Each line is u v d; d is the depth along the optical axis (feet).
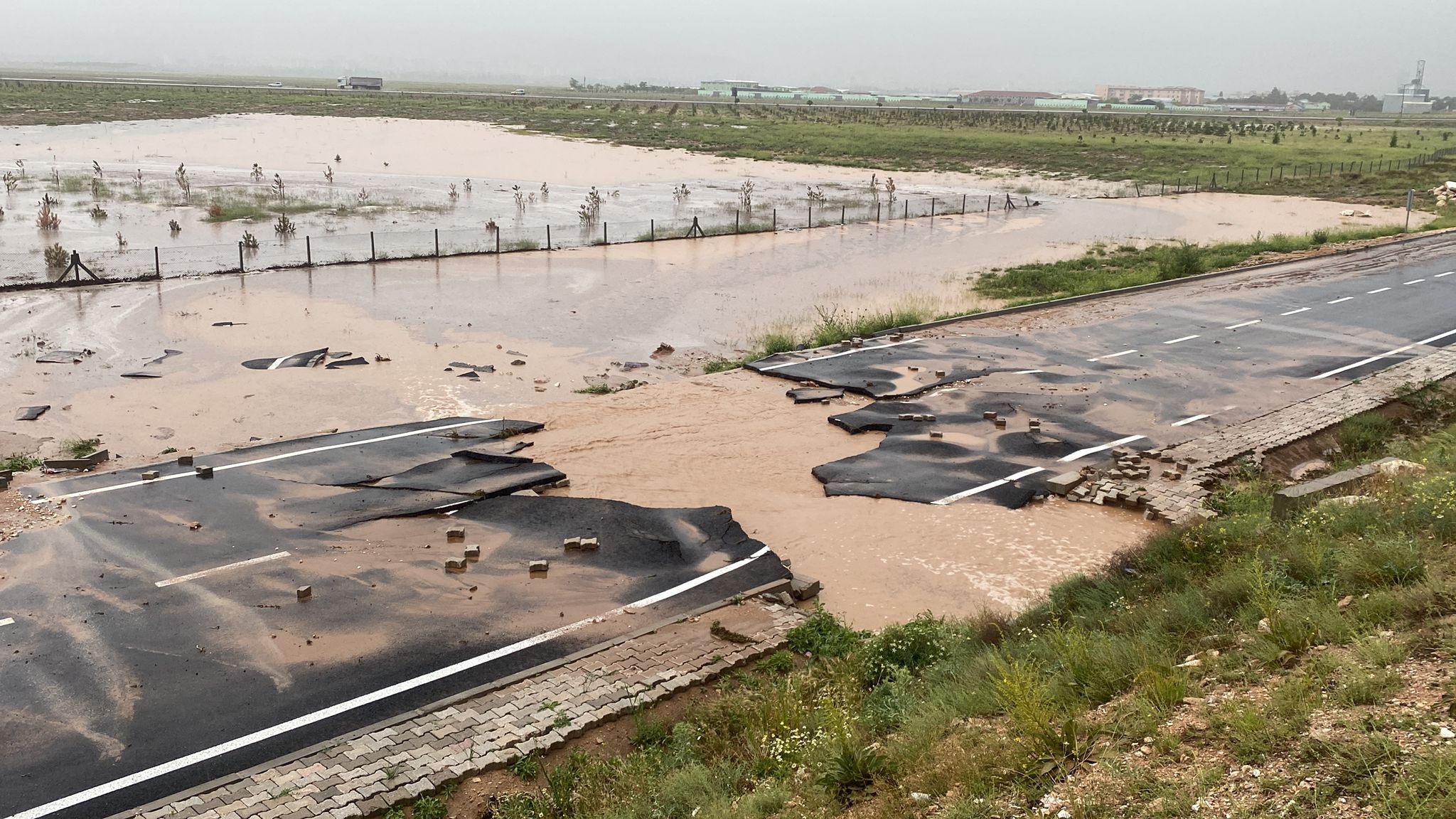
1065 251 138.21
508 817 27.86
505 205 165.07
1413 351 81.71
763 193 189.98
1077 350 82.64
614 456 59.11
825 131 338.34
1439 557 31.96
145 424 62.44
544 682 35.12
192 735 31.96
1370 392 70.54
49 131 265.75
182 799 28.63
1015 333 88.38
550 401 69.51
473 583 42.93
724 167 232.94
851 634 38.70
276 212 148.25
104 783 29.55
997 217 169.07
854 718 31.32
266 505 50.49
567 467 57.16
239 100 433.48
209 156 223.51
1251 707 24.31
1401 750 20.77
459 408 67.31
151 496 51.24
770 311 99.45
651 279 112.78
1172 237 151.43
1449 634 25.61
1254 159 258.57
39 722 32.48
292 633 38.40
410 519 49.44
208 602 40.68
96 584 41.98
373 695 34.42
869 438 62.64
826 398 69.41
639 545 46.93
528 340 85.56
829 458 59.31
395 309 94.07
